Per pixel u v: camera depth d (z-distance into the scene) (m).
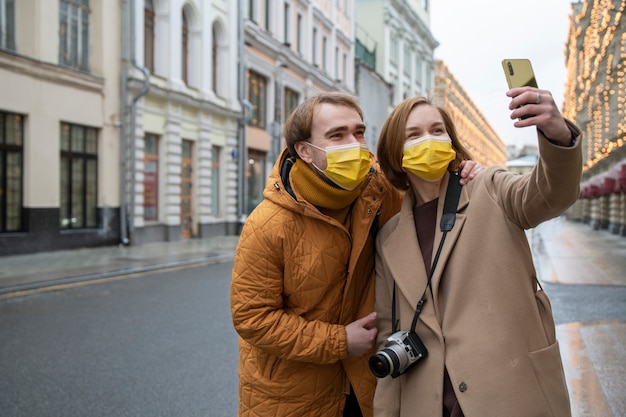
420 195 1.89
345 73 34.97
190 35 19.48
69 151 14.65
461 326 1.61
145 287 9.17
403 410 1.73
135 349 5.32
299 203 1.80
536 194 1.49
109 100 15.73
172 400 4.00
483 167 1.79
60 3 14.37
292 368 1.88
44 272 10.33
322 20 30.66
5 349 5.32
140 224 16.53
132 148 16.03
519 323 1.56
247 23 22.42
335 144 1.79
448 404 1.62
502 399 1.51
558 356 1.59
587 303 6.97
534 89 1.40
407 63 49.25
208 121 20.05
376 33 43.53
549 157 1.41
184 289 8.96
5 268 10.86
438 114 1.84
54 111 13.91
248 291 1.81
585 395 3.50
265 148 24.70
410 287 1.74
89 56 15.48
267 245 1.81
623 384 3.67
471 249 1.64
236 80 21.84
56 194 14.02
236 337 5.78
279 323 1.79
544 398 1.52
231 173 21.69
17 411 3.81
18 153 13.24
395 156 1.84
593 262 11.32
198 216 19.80
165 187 17.89
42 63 13.45
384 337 1.89
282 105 25.91
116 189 16.05
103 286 9.24
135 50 16.08
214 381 4.39
